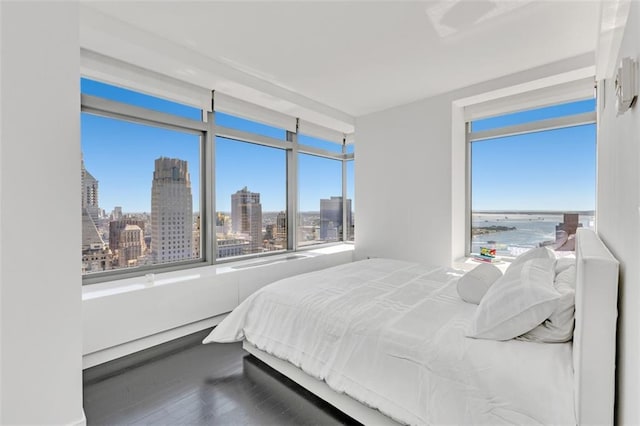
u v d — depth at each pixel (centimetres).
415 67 291
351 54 267
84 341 217
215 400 186
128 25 223
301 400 185
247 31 232
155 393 193
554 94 307
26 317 132
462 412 123
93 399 187
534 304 130
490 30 231
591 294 95
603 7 135
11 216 128
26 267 131
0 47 124
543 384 112
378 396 148
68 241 142
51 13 137
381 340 155
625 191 87
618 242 102
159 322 255
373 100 379
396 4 201
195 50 261
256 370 219
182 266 318
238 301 312
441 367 133
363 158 437
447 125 354
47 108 136
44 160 135
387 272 269
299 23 222
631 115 76
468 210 383
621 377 90
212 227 342
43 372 136
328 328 178
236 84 301
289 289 224
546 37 241
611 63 123
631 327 77
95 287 248
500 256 360
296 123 423
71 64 143
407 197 391
